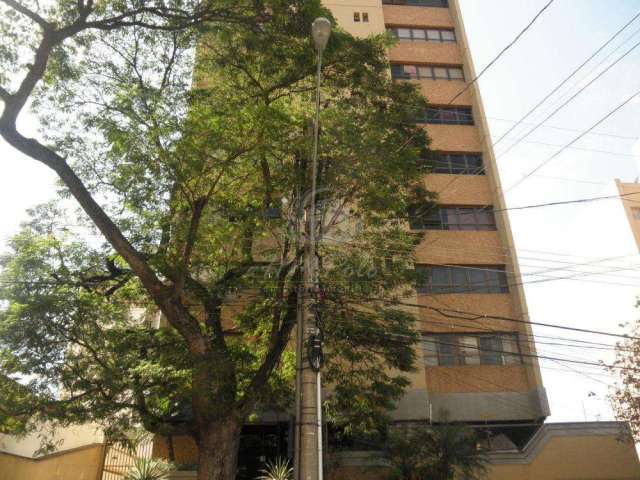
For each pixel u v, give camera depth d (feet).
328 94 51.06
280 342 43.11
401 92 50.67
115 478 64.69
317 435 29.84
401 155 44.86
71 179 38.09
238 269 45.16
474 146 88.63
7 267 40.24
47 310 37.47
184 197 40.40
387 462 56.75
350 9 94.32
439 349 73.87
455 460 53.21
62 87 41.22
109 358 39.65
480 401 70.85
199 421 38.14
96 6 41.52
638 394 61.93
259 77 47.78
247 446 65.98
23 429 36.99
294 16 42.47
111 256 43.04
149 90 39.78
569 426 65.00
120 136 35.78
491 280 79.00
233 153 37.47
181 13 42.42
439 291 77.56
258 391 40.60
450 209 83.71
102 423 39.47
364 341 49.49
